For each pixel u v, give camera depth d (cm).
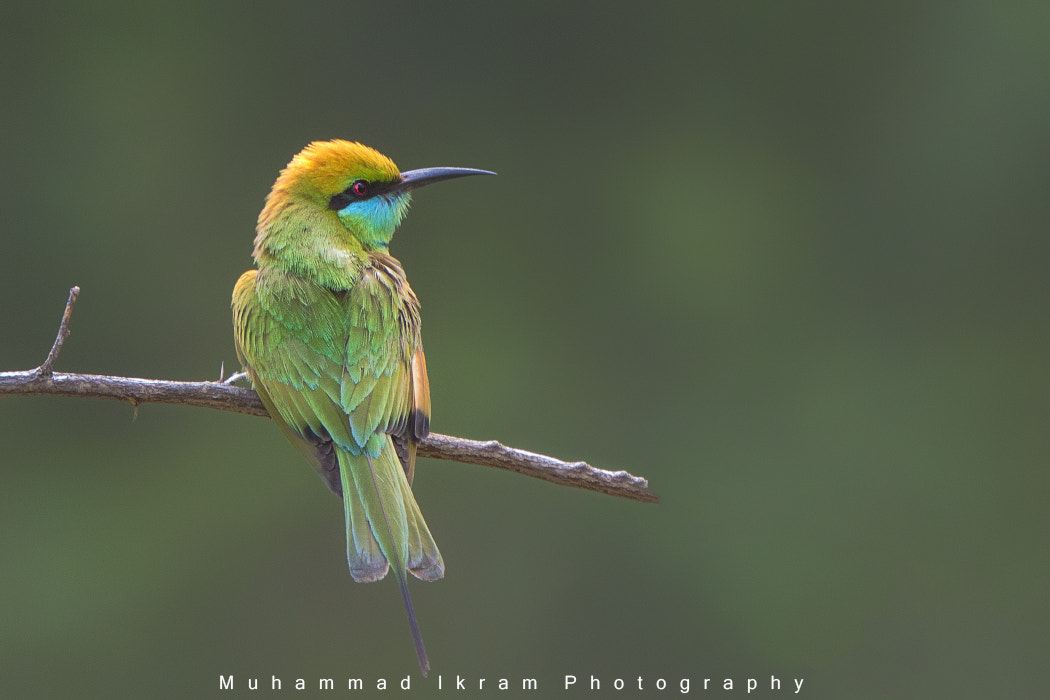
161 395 610
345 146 695
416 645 546
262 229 672
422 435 617
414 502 586
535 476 602
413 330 648
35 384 583
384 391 613
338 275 641
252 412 626
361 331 624
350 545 569
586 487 595
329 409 606
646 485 593
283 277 641
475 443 614
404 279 671
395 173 698
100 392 595
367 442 598
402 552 566
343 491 586
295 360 617
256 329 631
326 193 676
